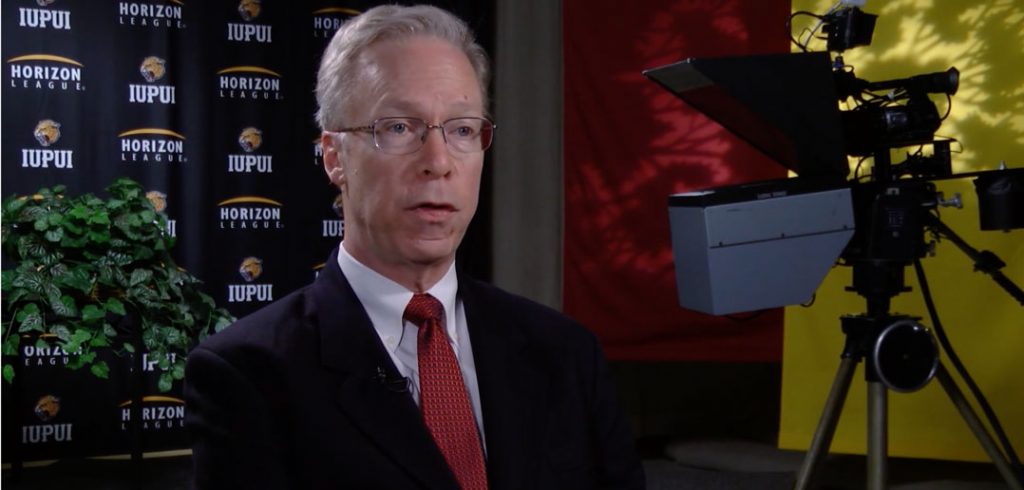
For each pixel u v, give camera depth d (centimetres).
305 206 390
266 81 385
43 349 362
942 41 317
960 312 320
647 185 381
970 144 315
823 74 210
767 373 405
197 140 378
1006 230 230
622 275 384
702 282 212
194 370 94
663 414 406
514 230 406
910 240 228
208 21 378
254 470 89
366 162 94
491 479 96
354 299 99
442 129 93
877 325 232
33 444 362
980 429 238
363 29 95
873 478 232
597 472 108
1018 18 309
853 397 334
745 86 207
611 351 385
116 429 371
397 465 91
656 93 379
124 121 369
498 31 403
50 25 361
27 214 309
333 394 93
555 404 103
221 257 381
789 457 363
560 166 406
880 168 235
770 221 209
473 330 103
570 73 388
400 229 95
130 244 317
